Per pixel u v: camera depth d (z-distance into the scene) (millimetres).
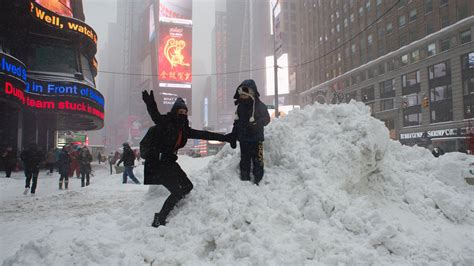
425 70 41406
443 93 39188
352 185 4250
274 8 29266
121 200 9391
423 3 42375
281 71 67562
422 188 4629
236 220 3504
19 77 22250
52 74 28297
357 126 4477
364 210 3717
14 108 25047
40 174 22344
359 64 55094
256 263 2943
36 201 9461
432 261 3141
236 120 4535
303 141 4723
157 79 117875
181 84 118812
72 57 30203
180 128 4156
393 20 47531
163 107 116188
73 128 42781
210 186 4383
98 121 34188
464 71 36781
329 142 4488
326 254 3090
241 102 4414
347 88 57250
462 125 36188
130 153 14648
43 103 27094
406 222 3971
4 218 6891
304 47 76500
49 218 6871
